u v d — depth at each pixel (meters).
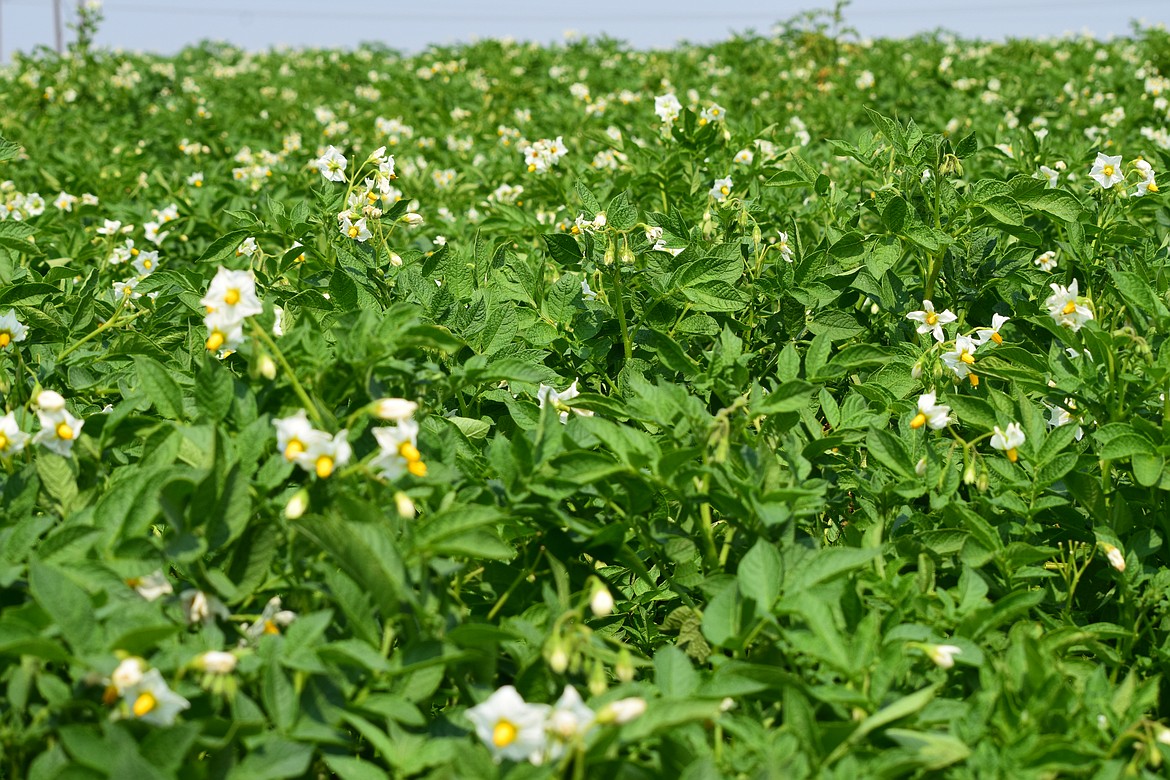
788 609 2.25
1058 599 2.93
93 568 2.10
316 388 2.52
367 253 3.86
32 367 3.25
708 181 5.35
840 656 2.16
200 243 6.04
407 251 4.20
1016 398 3.08
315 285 3.83
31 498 2.42
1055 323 3.15
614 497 2.70
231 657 1.99
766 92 10.63
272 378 2.39
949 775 2.08
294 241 4.21
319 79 13.20
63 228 5.55
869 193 4.95
